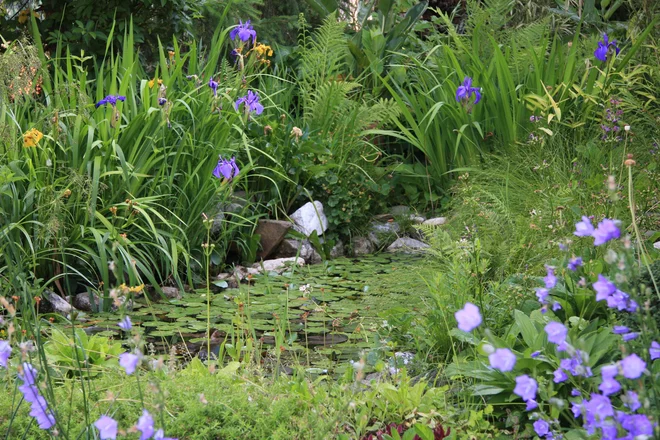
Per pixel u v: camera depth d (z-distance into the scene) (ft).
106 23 23.35
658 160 18.52
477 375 9.48
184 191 18.11
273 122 21.72
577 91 22.90
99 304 15.51
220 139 19.01
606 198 14.17
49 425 6.52
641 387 5.29
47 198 15.53
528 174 20.56
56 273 16.24
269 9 30.25
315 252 20.94
